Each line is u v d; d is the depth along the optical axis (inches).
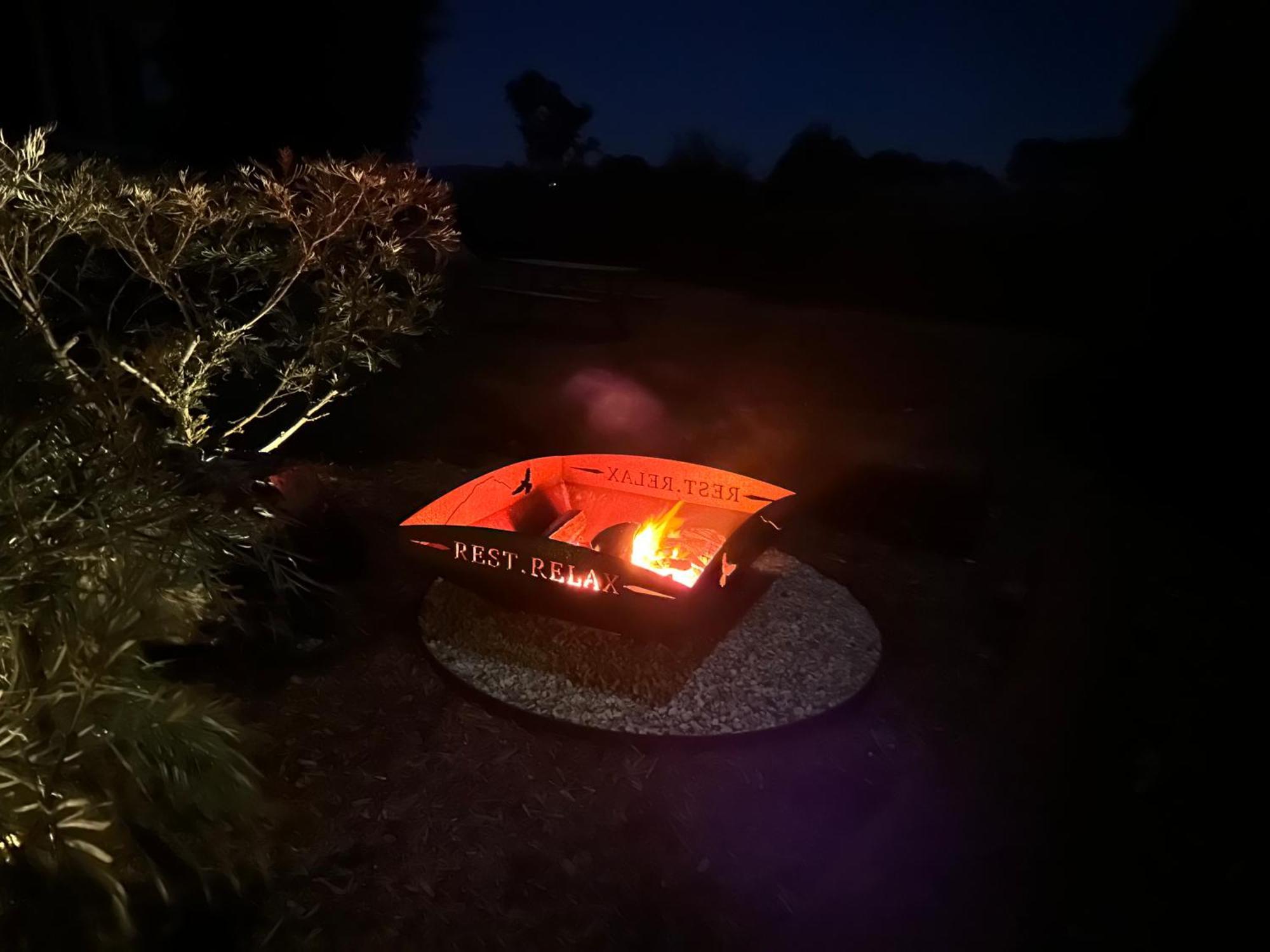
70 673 56.2
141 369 78.0
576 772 73.8
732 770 74.8
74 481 58.1
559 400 180.1
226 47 260.5
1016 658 93.4
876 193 312.5
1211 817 73.0
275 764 72.4
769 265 315.3
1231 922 63.2
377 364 113.1
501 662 85.8
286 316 113.2
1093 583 110.2
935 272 288.7
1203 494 140.9
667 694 81.7
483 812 69.2
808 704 81.7
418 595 99.3
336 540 97.2
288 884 61.9
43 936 54.1
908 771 76.2
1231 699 88.5
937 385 200.8
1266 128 186.4
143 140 258.5
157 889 58.9
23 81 227.3
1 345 65.1
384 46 297.7
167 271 94.6
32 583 55.3
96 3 234.7
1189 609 105.3
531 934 59.6
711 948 59.4
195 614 76.9
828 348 233.9
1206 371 181.0
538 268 262.5
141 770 60.7
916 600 104.1
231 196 96.8
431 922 60.0
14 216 83.3
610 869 64.9
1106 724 83.7
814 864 66.4
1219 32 196.9
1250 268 177.2
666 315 270.5
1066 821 71.7
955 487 124.0
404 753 74.9
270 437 149.6
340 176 94.3
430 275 108.4
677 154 329.7
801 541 118.3
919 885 65.1
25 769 53.2
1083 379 203.6
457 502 95.7
